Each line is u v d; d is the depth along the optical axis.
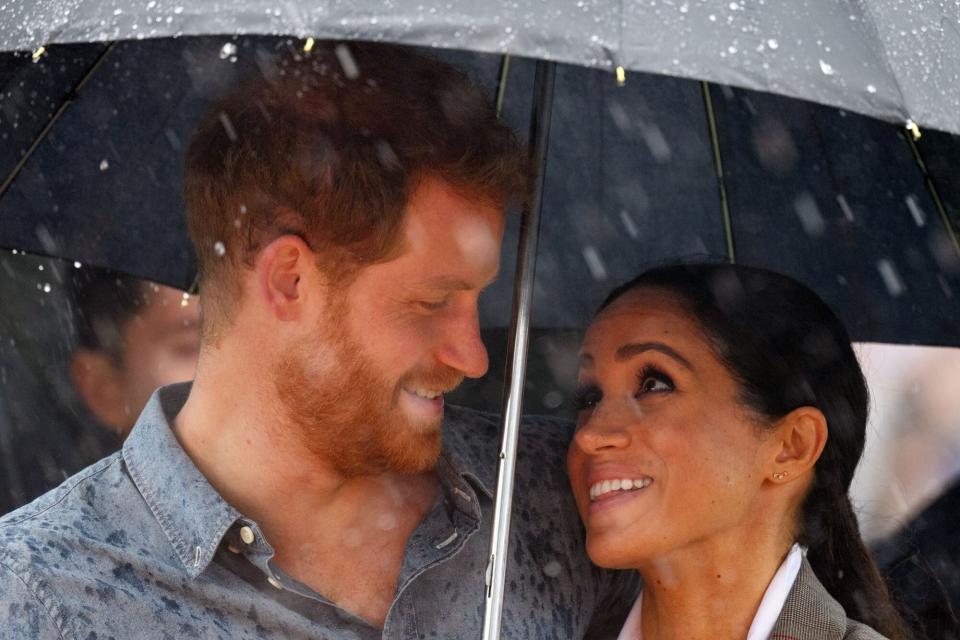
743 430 9.23
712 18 6.35
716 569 9.31
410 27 6.23
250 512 9.07
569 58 6.16
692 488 9.12
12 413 14.01
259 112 8.92
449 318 9.13
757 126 11.22
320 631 8.80
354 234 8.68
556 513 10.07
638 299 9.52
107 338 14.23
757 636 9.17
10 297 14.11
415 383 9.05
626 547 9.18
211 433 9.11
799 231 11.57
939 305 11.55
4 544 8.17
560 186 11.70
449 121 8.89
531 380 12.95
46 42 6.79
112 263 10.93
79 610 8.16
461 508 9.41
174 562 8.58
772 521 9.41
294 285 8.85
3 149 9.69
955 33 7.04
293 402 8.91
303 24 6.28
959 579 13.69
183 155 10.30
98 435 14.30
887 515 13.06
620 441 9.15
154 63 10.23
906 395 15.22
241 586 8.70
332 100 8.82
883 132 10.60
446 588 9.40
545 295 12.05
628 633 9.70
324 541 9.20
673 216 11.73
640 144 11.48
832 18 6.65
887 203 11.09
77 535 8.39
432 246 8.86
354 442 8.99
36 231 10.42
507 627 9.57
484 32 6.19
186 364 14.35
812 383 9.43
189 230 9.37
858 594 9.79
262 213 8.84
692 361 9.23
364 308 8.84
